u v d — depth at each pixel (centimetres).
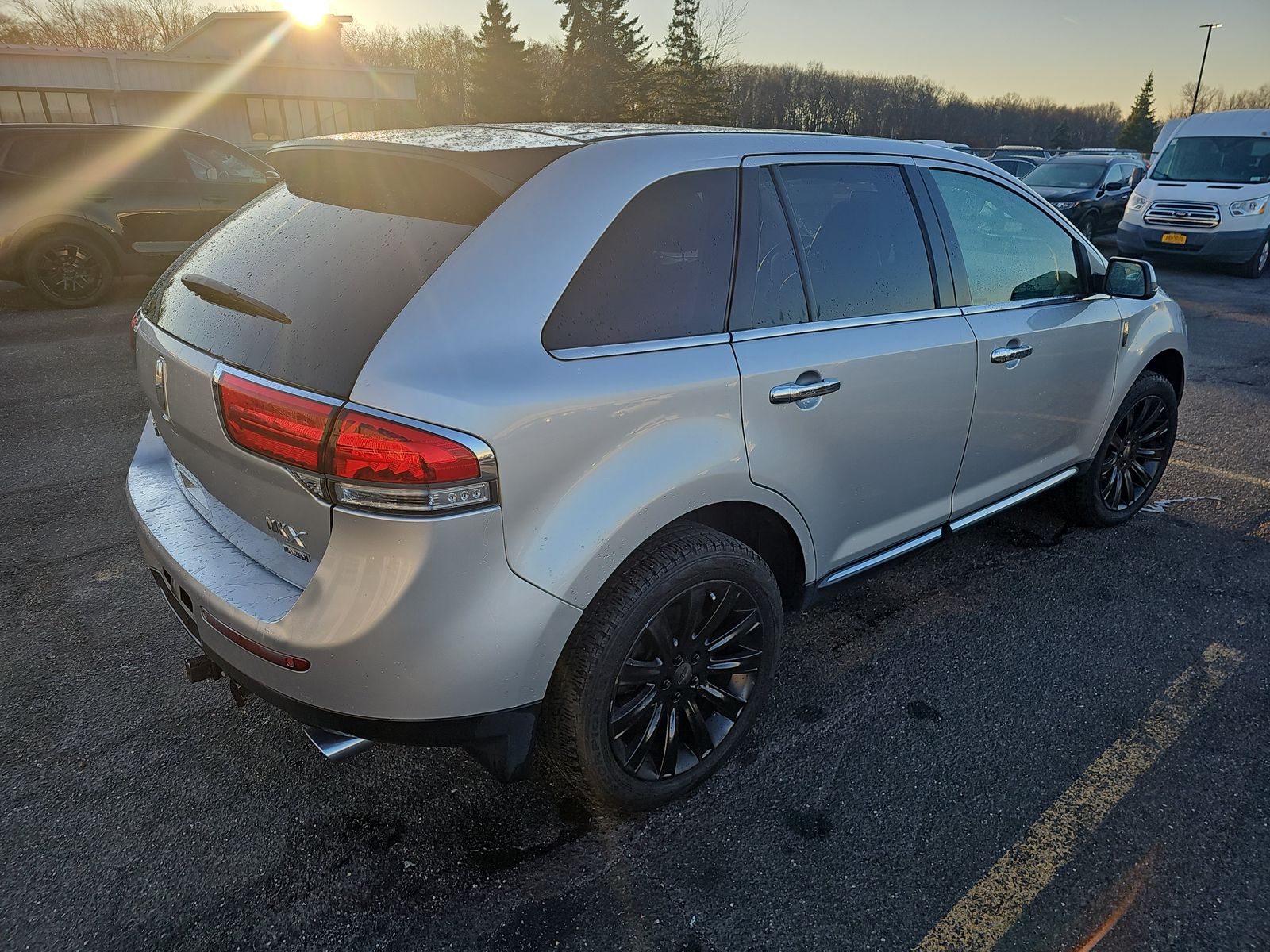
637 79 4909
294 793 227
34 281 837
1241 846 211
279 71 2392
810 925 190
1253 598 330
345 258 188
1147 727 255
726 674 225
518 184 187
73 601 320
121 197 855
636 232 198
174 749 243
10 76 2084
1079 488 366
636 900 196
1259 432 530
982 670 284
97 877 200
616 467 185
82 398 567
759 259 221
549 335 180
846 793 229
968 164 288
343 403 160
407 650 168
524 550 173
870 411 242
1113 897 197
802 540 238
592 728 195
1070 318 314
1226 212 1112
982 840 213
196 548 201
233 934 186
